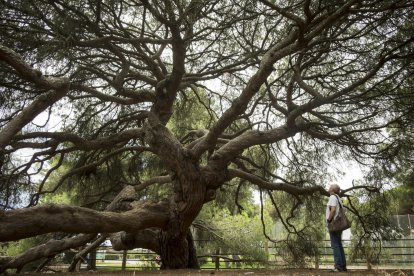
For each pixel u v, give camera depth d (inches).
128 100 425.1
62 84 304.3
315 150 489.4
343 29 341.7
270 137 383.9
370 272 297.7
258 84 327.6
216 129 360.8
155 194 572.7
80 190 536.4
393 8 287.3
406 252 693.9
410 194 498.6
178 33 333.4
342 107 425.4
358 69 388.2
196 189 380.8
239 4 357.4
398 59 340.5
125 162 559.5
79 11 303.9
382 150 412.2
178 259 430.9
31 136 379.9
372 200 461.4
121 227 337.7
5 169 409.4
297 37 319.9
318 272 309.9
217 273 322.3
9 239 253.3
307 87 359.6
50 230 275.0
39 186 497.7
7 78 335.3
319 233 561.6
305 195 509.4
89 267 619.5
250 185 634.8
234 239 681.0
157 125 398.0
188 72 485.7
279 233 764.0
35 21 308.8
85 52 362.3
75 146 440.5
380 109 382.6
